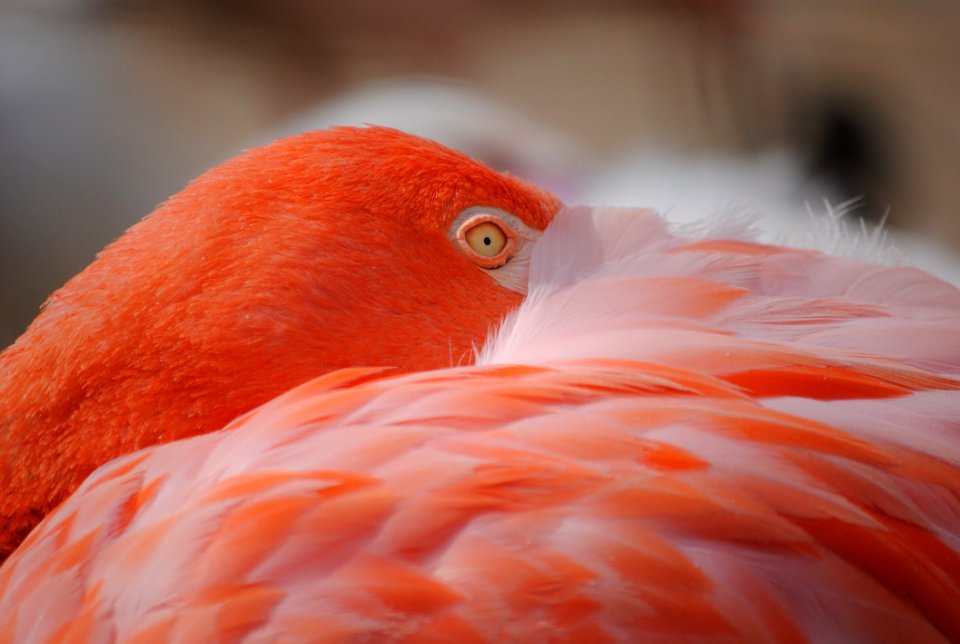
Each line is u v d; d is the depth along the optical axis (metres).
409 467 2.10
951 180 3.80
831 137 3.46
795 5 4.06
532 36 3.82
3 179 2.87
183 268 2.16
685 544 2.09
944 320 2.15
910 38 4.14
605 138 3.79
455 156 2.19
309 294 2.16
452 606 2.08
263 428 2.11
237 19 3.36
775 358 2.12
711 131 3.61
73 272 2.93
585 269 2.16
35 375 2.16
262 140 3.23
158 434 2.15
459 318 2.17
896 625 2.09
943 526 2.10
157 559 2.10
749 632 2.08
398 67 3.50
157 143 3.11
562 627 2.08
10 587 2.12
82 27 3.13
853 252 2.21
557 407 2.11
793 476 2.09
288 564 2.09
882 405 2.11
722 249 2.17
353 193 2.17
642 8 3.66
